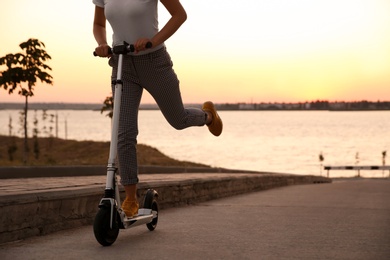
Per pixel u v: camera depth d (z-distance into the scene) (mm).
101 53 4629
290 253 4340
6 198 4688
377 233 5461
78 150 67375
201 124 5715
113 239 4590
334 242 4887
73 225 5676
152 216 5270
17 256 4102
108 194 4520
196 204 9062
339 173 166500
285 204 8969
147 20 4723
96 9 5020
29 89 30906
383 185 23547
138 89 4941
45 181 8461
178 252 4312
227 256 4188
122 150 4910
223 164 187875
